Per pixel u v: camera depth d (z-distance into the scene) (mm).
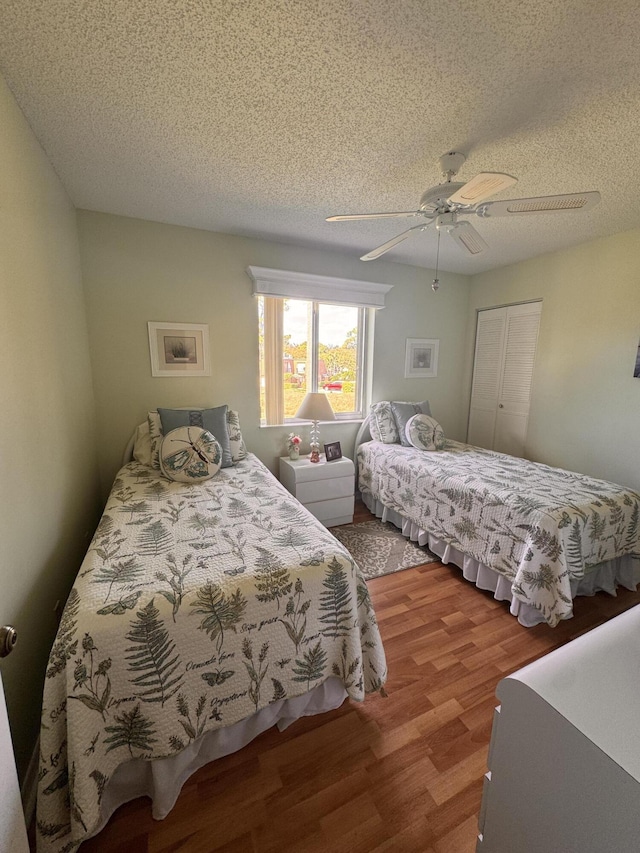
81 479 2064
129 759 1015
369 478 3287
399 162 1771
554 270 3152
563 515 1814
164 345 2646
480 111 1401
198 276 2688
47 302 1601
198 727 1081
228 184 1997
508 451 3703
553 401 3242
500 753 622
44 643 1337
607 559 1993
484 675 1585
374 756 1242
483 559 2127
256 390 3021
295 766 1207
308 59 1152
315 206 2277
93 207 2291
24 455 1233
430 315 3803
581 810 509
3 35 1061
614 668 592
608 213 2338
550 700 538
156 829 1039
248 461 2592
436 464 2676
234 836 1027
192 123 1482
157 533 1444
